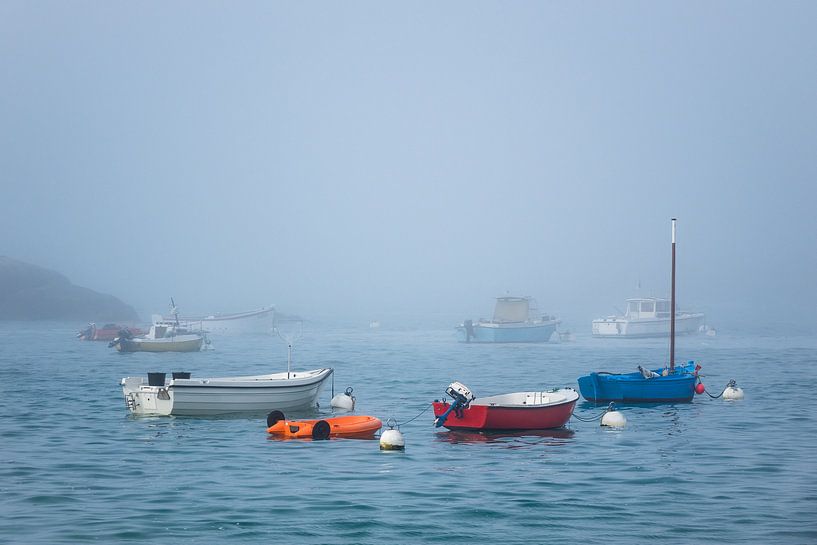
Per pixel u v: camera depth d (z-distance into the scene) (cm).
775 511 3388
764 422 5916
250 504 3481
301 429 5103
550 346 16900
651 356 13675
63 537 2997
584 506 3472
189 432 5306
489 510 3406
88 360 12656
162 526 3152
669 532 3106
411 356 13738
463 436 5228
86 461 4378
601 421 5678
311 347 16450
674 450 4753
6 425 5644
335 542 2988
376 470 4172
